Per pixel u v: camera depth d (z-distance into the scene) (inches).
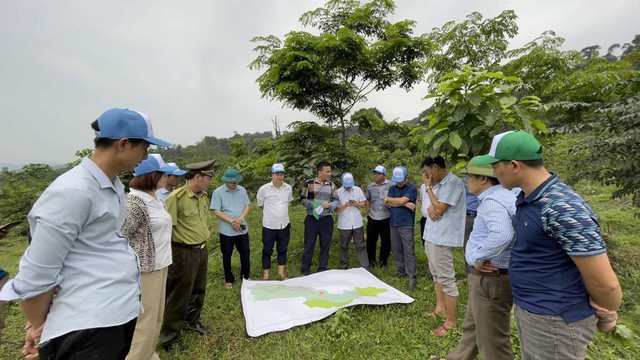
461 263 200.8
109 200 62.0
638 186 143.8
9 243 359.3
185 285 118.0
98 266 60.9
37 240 52.1
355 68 230.8
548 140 136.9
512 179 65.6
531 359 66.2
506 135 66.3
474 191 92.7
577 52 187.0
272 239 189.3
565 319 60.6
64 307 58.2
